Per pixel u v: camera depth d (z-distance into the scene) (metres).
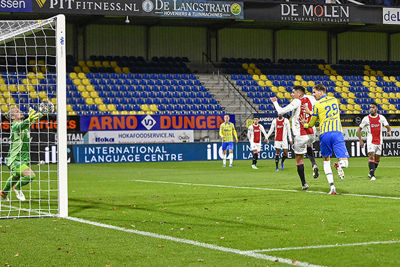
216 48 43.41
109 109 36.78
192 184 17.59
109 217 10.57
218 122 34.41
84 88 37.59
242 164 29.45
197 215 10.70
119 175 22.22
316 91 13.88
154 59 41.62
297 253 7.20
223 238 8.28
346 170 23.31
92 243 8.04
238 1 36.62
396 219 9.88
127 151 32.38
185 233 8.77
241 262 6.73
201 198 13.55
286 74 43.38
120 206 12.23
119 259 7.01
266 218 10.20
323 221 9.75
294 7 37.56
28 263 6.88
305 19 37.72
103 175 22.28
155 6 35.09
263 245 7.75
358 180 18.14
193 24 42.09
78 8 33.50
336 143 13.71
